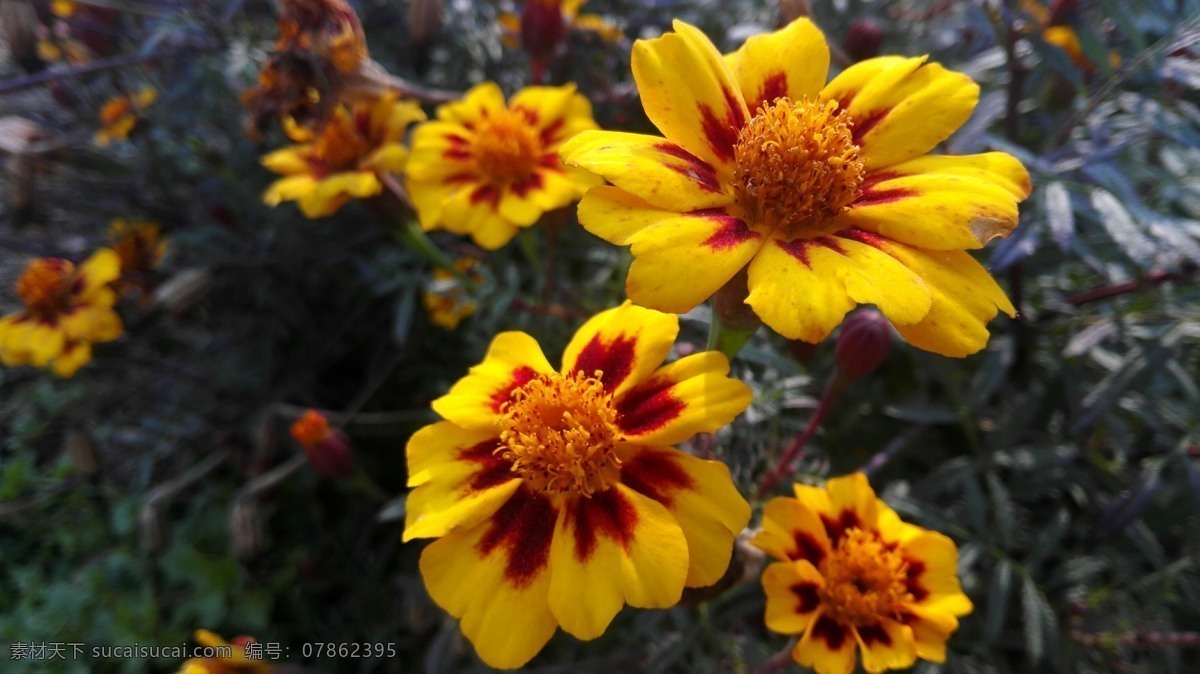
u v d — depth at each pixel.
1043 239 0.14
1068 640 0.13
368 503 0.20
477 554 0.08
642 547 0.07
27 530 0.22
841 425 0.15
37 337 0.16
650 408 0.08
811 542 0.11
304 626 0.19
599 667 0.14
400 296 0.19
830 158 0.08
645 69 0.08
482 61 0.21
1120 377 0.13
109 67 0.18
